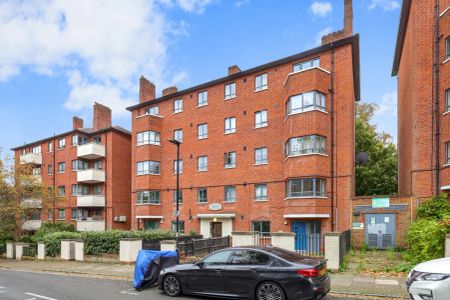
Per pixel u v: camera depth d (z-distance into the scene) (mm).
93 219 34562
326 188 20297
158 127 30484
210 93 27938
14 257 23328
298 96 20922
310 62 22641
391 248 17781
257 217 23984
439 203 16031
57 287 11141
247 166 25000
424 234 12062
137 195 30109
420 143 17750
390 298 8781
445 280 6078
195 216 27344
